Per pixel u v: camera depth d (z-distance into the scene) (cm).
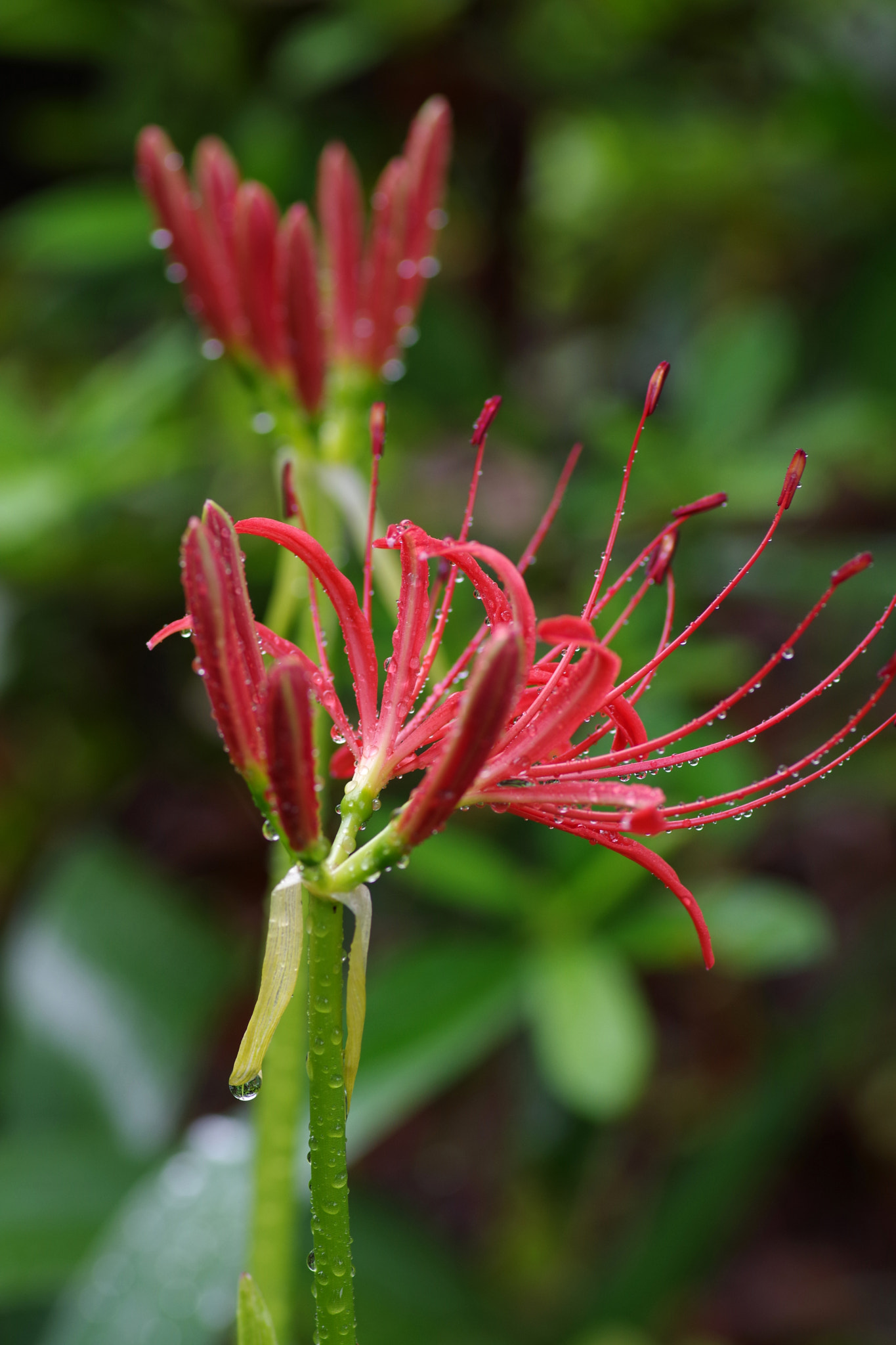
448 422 93
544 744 46
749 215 102
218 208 60
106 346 107
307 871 46
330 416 61
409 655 47
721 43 97
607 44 98
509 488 105
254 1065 47
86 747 100
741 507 79
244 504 90
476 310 110
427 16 91
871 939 91
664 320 107
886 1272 101
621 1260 81
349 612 47
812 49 93
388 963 82
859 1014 87
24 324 105
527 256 112
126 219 78
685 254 107
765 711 98
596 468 88
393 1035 64
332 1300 47
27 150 102
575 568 89
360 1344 69
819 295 105
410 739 47
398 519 96
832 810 108
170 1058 83
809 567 85
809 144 91
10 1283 66
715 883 90
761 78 98
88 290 97
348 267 61
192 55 94
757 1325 99
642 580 80
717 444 80
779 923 65
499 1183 102
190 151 96
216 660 45
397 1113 63
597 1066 62
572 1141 89
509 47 97
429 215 61
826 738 96
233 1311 62
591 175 104
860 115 87
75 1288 66
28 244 84
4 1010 87
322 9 93
